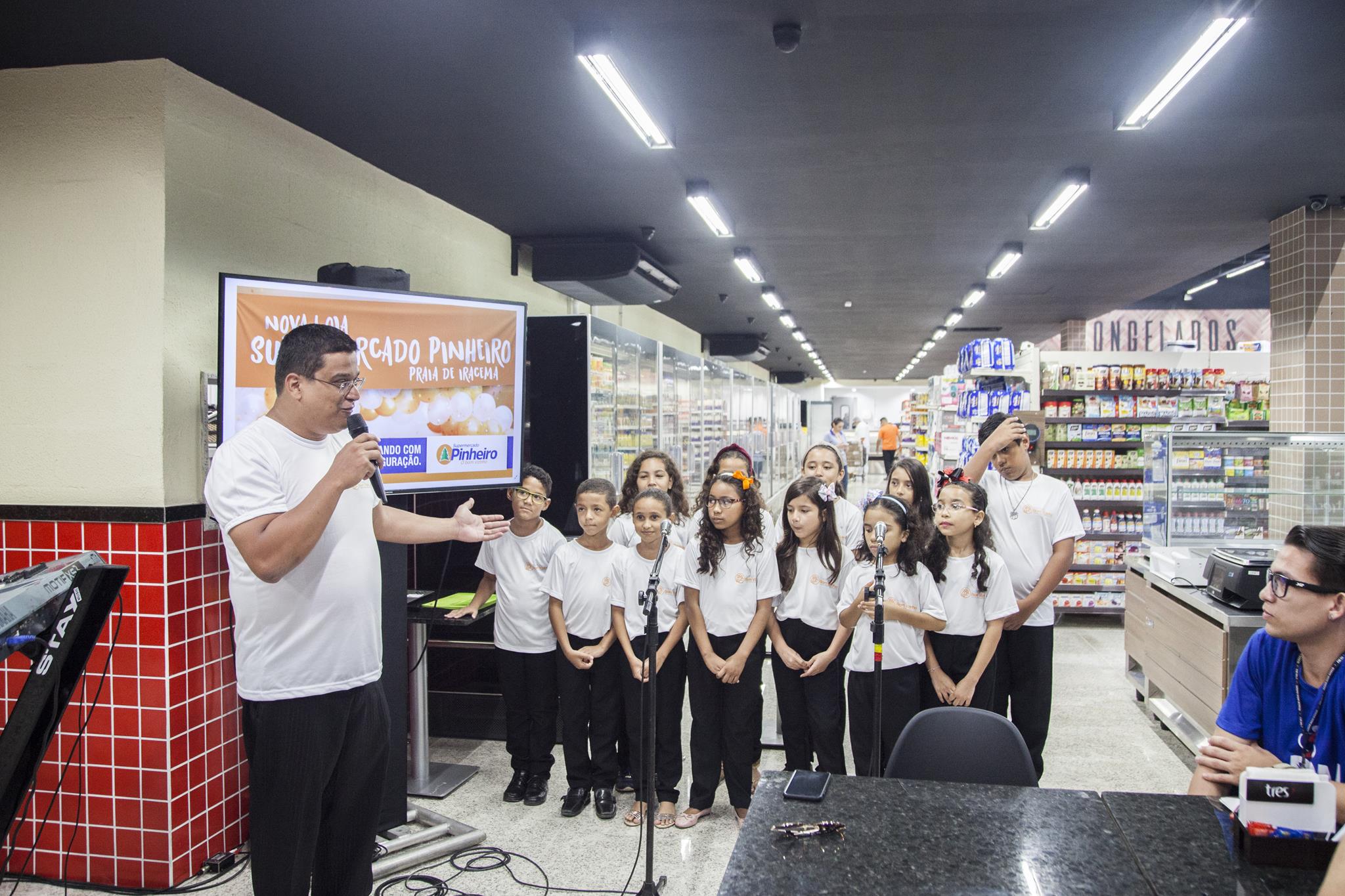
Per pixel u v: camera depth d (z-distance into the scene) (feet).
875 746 7.61
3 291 9.74
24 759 5.51
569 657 10.88
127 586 9.29
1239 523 15.15
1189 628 13.07
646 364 21.97
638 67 10.87
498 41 9.87
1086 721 14.67
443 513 15.23
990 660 9.82
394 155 13.80
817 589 10.36
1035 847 5.09
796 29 9.66
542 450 16.63
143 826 9.34
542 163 14.52
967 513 9.89
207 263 10.11
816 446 12.25
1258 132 13.42
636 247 20.36
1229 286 61.72
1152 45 10.22
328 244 12.94
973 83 11.45
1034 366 22.26
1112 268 25.82
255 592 6.74
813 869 4.85
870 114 12.59
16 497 9.66
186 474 9.66
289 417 6.98
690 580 10.41
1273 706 6.40
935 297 31.73
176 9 8.57
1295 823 4.87
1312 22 9.64
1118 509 22.58
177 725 9.36
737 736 10.33
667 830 10.44
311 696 6.84
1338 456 14.60
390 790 10.25
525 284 20.93
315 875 7.41
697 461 28.53
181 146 9.72
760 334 45.21
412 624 11.80
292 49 9.68
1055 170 15.47
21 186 9.72
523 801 11.50
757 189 16.65
